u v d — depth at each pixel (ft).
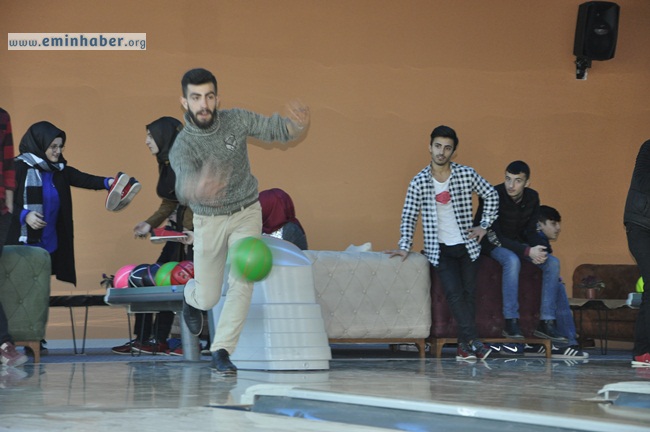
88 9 40.27
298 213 42.14
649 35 45.29
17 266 25.64
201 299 21.65
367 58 43.11
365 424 12.27
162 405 13.82
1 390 16.69
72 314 37.55
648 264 25.38
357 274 29.60
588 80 44.88
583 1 44.83
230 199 20.49
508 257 31.24
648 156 25.54
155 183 40.42
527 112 44.39
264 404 13.57
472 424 11.23
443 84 43.73
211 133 20.01
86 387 17.39
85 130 40.01
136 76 40.60
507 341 31.32
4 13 39.47
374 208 42.86
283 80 42.22
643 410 13.06
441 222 29.55
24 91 39.55
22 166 32.17
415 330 30.30
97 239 39.73
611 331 41.09
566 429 10.41
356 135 42.86
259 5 42.06
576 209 44.60
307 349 22.79
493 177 43.98
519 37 44.42
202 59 41.39
